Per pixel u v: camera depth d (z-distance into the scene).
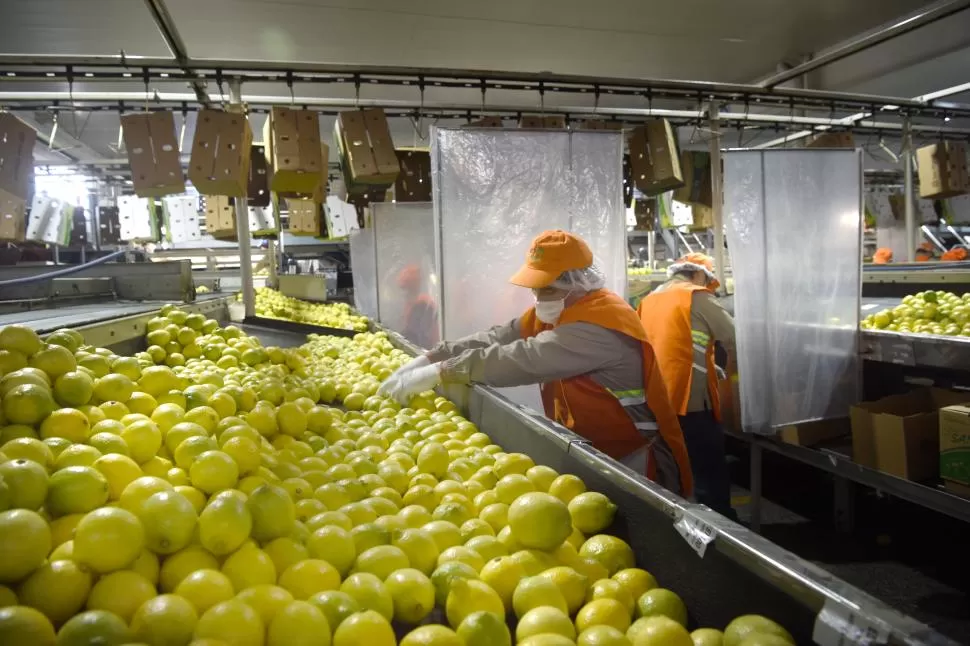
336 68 3.80
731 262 3.67
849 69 9.04
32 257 8.38
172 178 3.49
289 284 9.06
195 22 6.85
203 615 0.92
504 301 3.28
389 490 1.64
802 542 3.88
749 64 8.96
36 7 6.32
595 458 1.58
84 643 0.81
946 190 6.09
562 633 1.02
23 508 1.03
